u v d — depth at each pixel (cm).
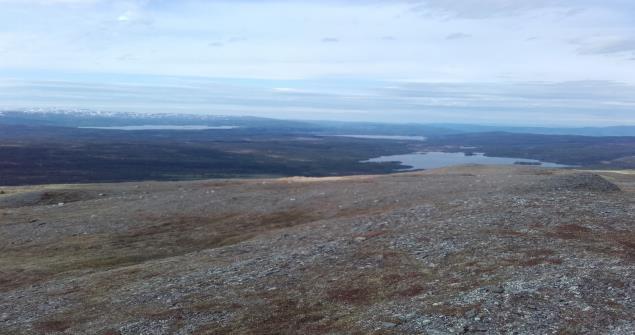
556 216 2855
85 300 2436
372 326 1734
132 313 2164
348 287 2156
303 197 4778
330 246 2803
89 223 4447
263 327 1873
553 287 1856
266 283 2338
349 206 4222
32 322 2194
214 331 1884
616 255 2153
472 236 2594
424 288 2025
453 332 1605
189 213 4569
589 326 1570
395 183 5109
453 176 5788
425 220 3117
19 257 3619
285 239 3209
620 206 3059
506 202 3331
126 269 2945
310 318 1902
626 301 1711
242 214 4394
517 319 1648
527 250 2298
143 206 4997
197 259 2992
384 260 2423
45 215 5025
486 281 1997
